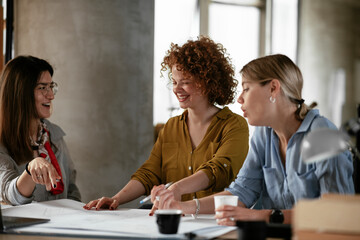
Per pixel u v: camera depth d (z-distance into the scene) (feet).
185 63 8.16
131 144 13.64
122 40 13.39
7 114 8.33
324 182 5.79
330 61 22.67
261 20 21.21
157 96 17.98
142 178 8.23
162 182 8.59
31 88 8.46
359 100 22.98
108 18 13.21
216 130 8.25
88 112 13.02
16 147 8.29
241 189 6.79
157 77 18.12
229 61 8.82
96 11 13.11
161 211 4.72
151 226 5.07
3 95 8.39
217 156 7.80
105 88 13.17
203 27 19.51
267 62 6.25
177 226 4.61
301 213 3.41
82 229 4.89
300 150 6.18
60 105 12.92
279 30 21.52
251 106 6.26
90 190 13.01
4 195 7.54
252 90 6.25
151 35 14.16
